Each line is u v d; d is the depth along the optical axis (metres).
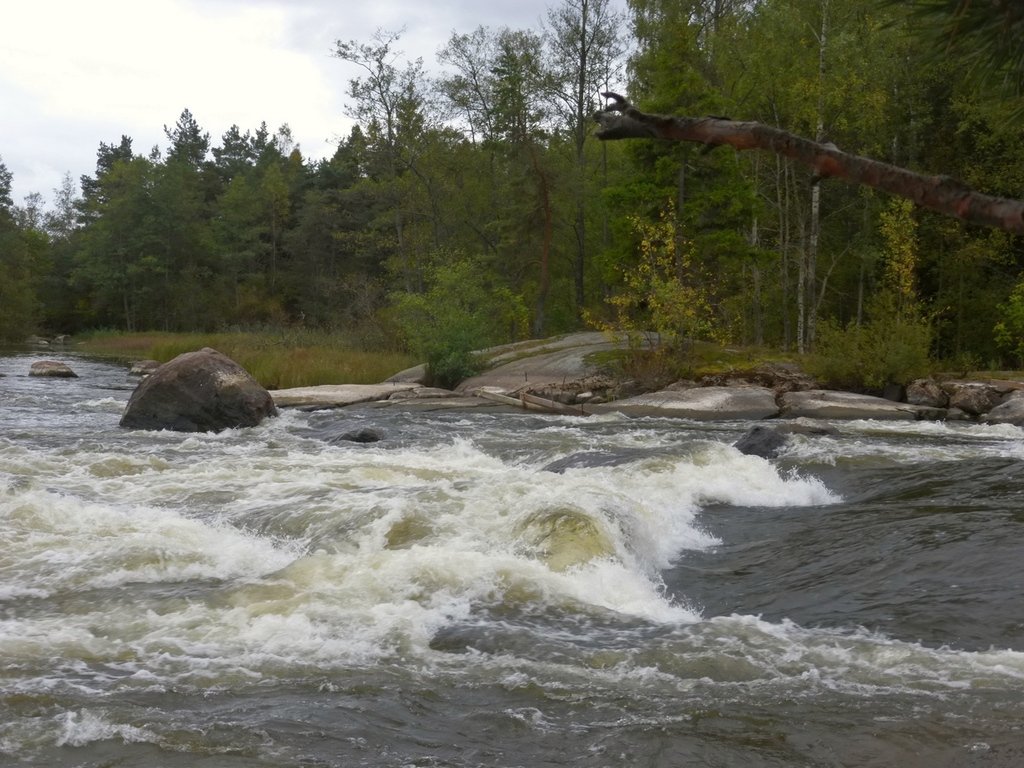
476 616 6.83
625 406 22.03
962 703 5.34
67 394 24.11
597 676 5.77
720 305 31.34
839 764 4.64
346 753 4.74
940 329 34.44
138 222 76.38
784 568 8.35
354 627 6.54
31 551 8.20
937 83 31.00
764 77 30.98
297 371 27.02
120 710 5.17
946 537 8.59
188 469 11.92
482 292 27.56
